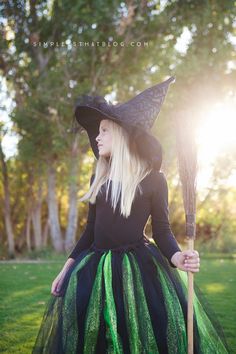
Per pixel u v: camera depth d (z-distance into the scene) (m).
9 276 9.77
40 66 16.42
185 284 2.97
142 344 2.61
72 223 17.12
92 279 2.79
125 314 2.67
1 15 16.09
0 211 21.36
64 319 2.70
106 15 15.23
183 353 2.65
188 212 2.71
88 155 18.72
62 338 2.67
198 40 16.53
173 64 16.27
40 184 19.33
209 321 2.91
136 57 16.36
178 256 2.72
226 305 6.21
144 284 2.75
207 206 19.50
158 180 2.96
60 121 15.82
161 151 2.97
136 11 15.82
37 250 17.38
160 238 2.86
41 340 2.85
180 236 19.16
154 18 16.05
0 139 17.67
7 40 16.34
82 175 18.80
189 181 2.72
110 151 2.99
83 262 2.87
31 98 16.34
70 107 15.67
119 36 15.64
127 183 2.89
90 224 3.04
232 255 16.75
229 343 4.28
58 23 15.87
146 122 2.95
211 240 19.06
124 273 2.74
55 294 2.92
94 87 16.05
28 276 9.77
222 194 18.08
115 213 2.88
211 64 16.17
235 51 16.47
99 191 2.96
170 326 2.67
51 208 17.67
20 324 5.21
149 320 2.67
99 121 3.20
